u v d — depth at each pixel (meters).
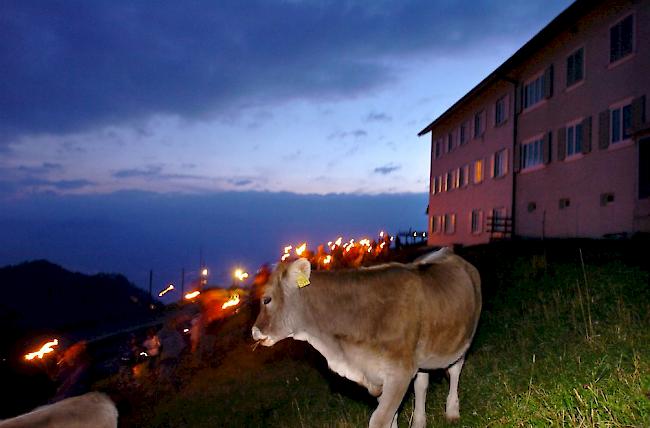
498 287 13.72
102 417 4.91
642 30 19.16
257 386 12.66
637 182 18.69
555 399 5.59
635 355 6.27
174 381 16.41
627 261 12.82
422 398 6.93
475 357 9.45
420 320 6.23
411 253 26.95
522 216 28.17
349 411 9.01
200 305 27.12
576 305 10.11
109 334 31.78
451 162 39.03
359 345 6.15
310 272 6.38
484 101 33.09
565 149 24.14
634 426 4.69
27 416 4.62
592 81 22.11
